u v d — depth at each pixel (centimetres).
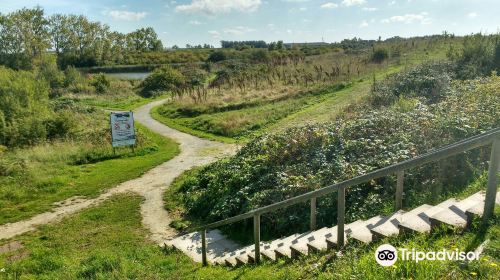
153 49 12094
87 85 5709
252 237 1129
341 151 1234
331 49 6606
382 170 593
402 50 3994
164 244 1141
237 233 1185
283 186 1194
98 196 1669
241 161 1563
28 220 1436
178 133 2928
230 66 5941
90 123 3247
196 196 1507
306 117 2409
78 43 9538
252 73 4700
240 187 1369
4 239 1282
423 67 2428
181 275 864
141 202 1578
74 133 2809
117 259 952
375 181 999
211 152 2330
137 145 2508
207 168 1764
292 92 3256
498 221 490
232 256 924
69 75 5941
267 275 662
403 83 2142
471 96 1412
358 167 1068
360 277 471
